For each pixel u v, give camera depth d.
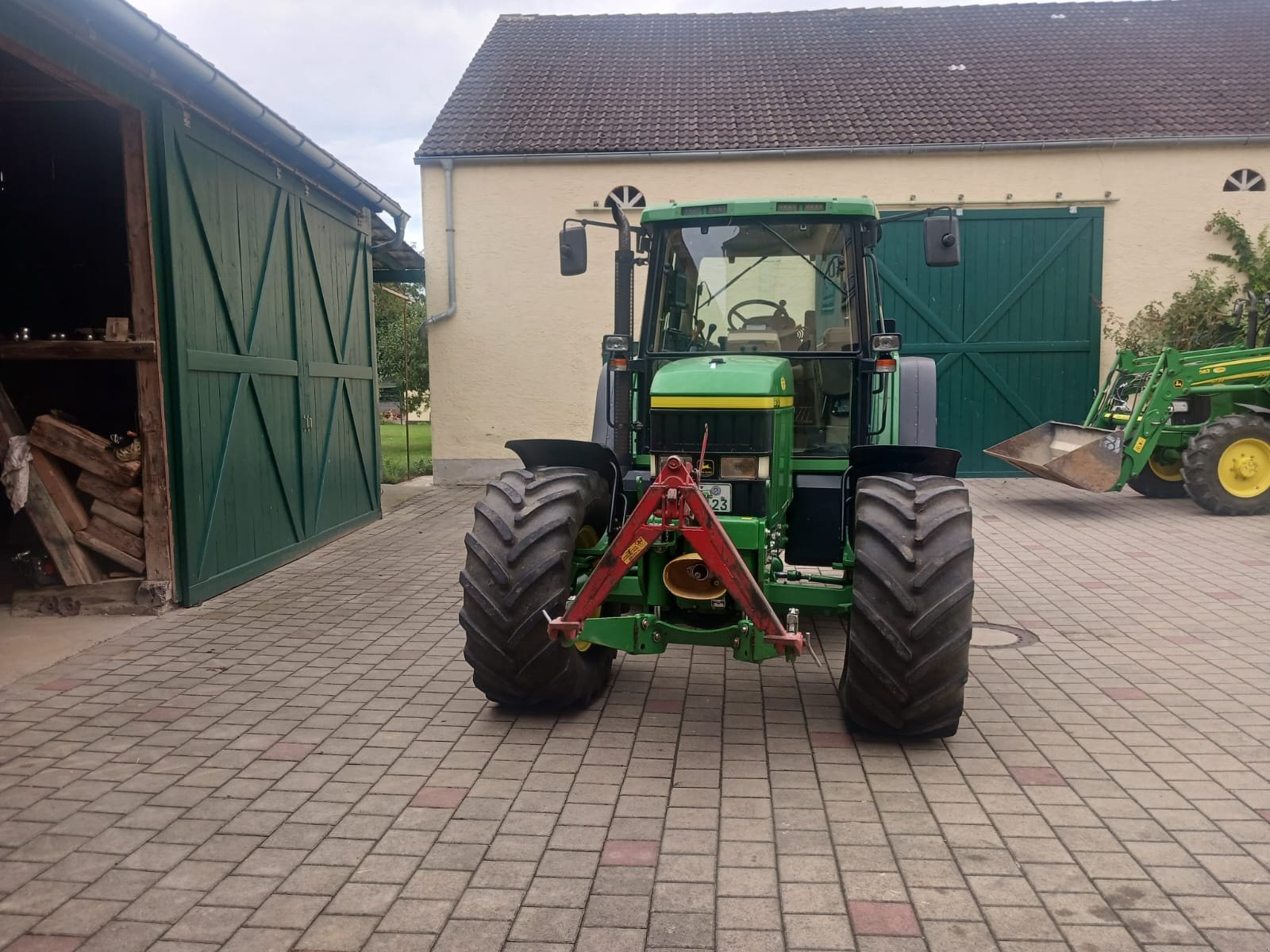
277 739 4.11
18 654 5.31
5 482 5.96
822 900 2.84
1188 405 10.43
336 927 2.73
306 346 8.32
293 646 5.48
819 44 14.60
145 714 4.39
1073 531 8.87
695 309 4.98
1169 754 3.89
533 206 12.12
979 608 6.27
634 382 4.98
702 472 4.02
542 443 4.53
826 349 4.86
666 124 12.50
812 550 4.69
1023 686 4.75
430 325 12.34
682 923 2.74
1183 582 6.88
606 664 4.70
